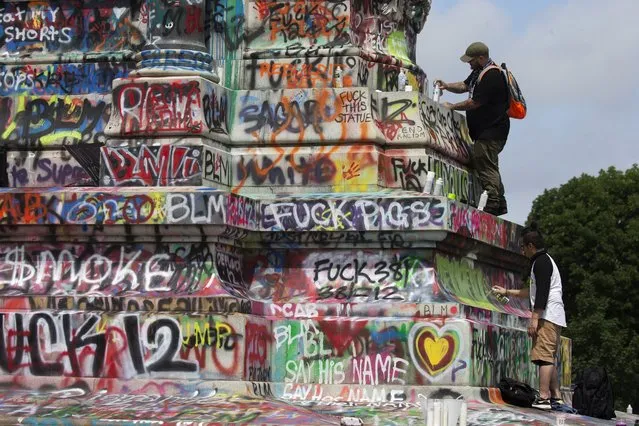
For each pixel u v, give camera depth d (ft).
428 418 42.04
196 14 56.65
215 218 51.37
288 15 58.34
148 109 55.36
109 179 55.06
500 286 60.85
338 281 53.47
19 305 51.90
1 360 51.67
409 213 52.60
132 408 48.26
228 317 50.34
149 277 52.16
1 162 58.95
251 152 56.65
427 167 56.03
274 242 54.03
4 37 60.70
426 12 63.77
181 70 55.57
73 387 51.03
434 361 51.62
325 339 52.49
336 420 47.06
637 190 176.76
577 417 51.83
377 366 52.01
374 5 60.23
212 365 50.34
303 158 56.13
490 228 57.88
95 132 58.23
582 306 164.86
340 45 57.82
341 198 53.36
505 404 53.11
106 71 59.21
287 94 56.80
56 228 52.80
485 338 53.31
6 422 47.34
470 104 60.39
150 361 50.72
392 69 59.62
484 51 60.95
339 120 56.24
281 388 52.42
